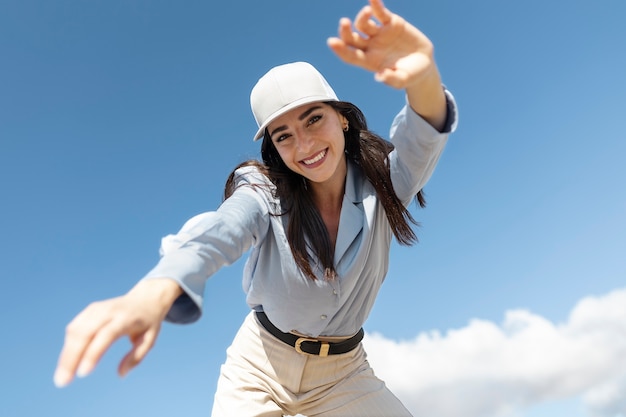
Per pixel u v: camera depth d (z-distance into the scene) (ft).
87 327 4.87
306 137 8.81
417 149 8.48
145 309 5.30
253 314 10.73
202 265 6.37
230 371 10.55
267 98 8.88
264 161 9.59
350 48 6.65
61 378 4.65
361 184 9.72
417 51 6.76
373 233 9.59
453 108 8.07
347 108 9.34
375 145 9.68
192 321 6.07
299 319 9.62
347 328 10.07
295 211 9.16
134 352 5.14
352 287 9.50
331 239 9.57
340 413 10.15
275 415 10.07
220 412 10.19
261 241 9.11
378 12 6.47
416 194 10.32
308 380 10.13
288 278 9.24
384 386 10.73
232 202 8.45
